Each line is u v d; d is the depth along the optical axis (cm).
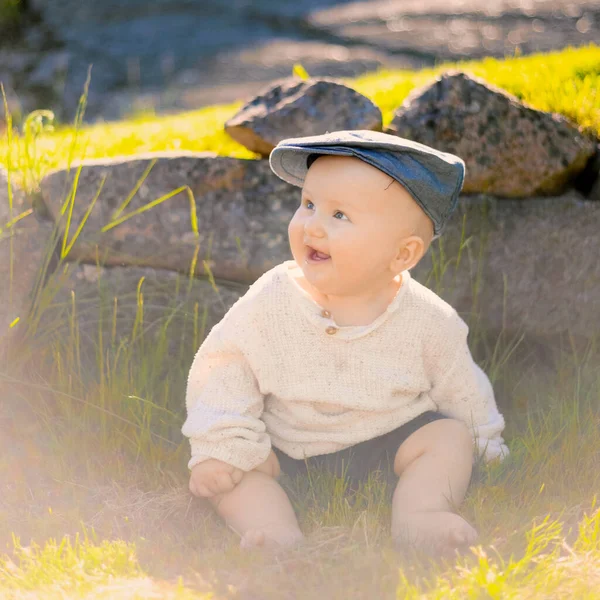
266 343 274
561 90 438
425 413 283
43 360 351
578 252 379
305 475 285
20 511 271
